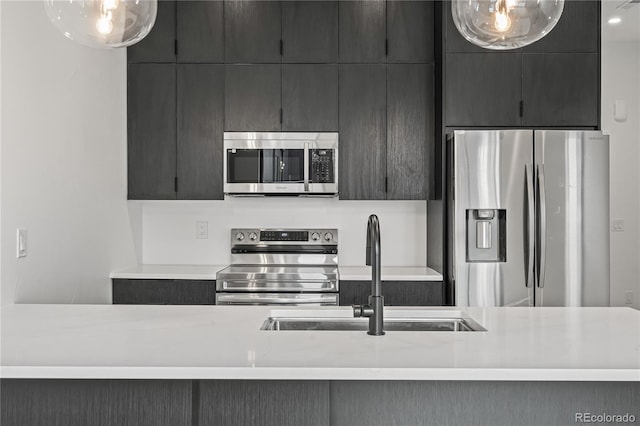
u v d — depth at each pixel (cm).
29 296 266
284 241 435
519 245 347
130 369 147
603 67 569
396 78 401
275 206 439
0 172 242
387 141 401
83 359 154
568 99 373
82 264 328
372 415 158
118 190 388
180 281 375
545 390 158
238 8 404
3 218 244
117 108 386
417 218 436
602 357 156
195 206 440
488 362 151
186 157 405
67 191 308
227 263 439
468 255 353
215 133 405
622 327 195
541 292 346
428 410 158
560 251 346
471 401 158
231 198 439
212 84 404
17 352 161
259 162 404
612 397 158
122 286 374
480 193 348
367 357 156
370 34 402
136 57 404
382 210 437
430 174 400
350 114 402
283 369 147
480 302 348
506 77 374
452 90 375
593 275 348
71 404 157
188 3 404
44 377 148
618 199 570
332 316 226
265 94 403
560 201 347
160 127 405
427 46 401
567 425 158
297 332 187
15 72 254
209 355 158
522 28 172
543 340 176
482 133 347
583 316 215
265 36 403
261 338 178
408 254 436
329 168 402
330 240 436
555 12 170
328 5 402
